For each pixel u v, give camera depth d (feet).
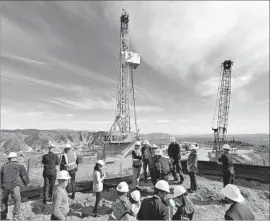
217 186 30.12
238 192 11.10
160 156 24.71
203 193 27.32
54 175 23.03
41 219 19.36
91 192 26.63
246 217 10.36
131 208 13.92
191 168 28.09
